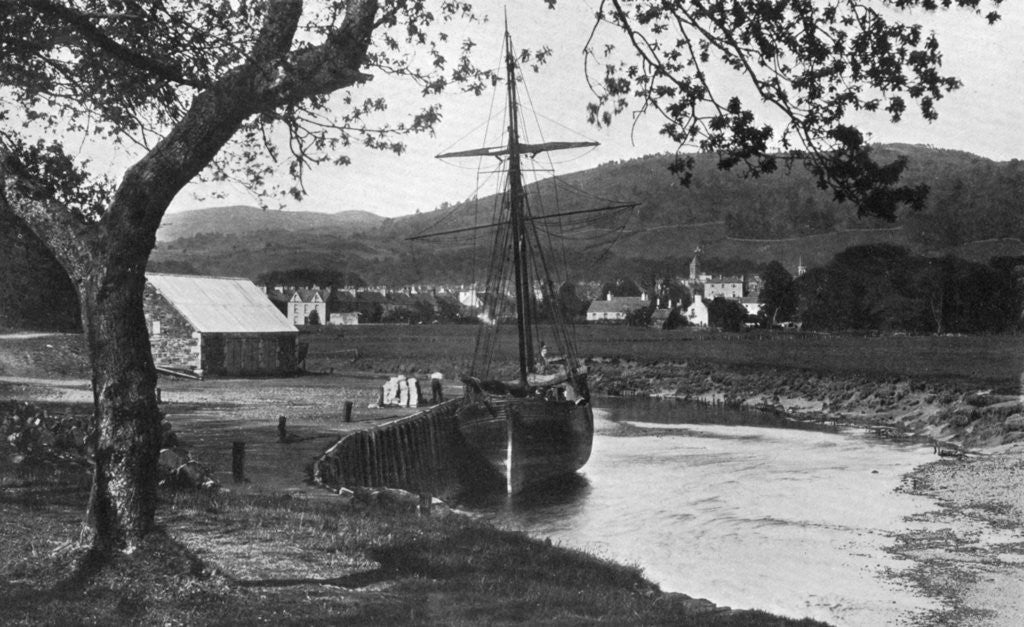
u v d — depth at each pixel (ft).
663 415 181.27
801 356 293.23
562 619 33.99
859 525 77.05
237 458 69.10
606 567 49.88
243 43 34.55
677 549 69.10
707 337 385.50
